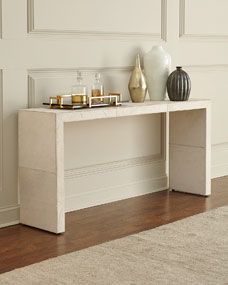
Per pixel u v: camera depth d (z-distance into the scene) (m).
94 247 3.02
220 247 3.01
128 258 2.85
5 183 3.45
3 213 3.44
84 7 3.77
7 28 3.37
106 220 3.59
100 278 2.59
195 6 4.56
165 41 4.36
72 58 3.74
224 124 4.96
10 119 3.43
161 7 4.30
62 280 2.56
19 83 3.46
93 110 3.40
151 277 2.60
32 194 3.40
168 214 3.72
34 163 3.36
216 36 4.79
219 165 4.95
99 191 4.00
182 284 2.52
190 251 2.95
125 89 4.12
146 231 3.30
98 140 3.99
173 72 4.05
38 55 3.55
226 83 4.94
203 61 4.69
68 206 3.81
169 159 4.38
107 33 3.94
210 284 2.52
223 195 4.26
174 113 4.31
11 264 2.80
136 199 4.14
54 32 3.63
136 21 4.12
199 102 4.09
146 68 4.07
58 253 2.96
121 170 4.15
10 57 3.40
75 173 3.86
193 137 4.23
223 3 4.81
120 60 4.05
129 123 4.18
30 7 3.48
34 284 2.52
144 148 4.31
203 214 3.66
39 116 3.29
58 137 3.23
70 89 3.75
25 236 3.26
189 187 4.30
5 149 3.43
